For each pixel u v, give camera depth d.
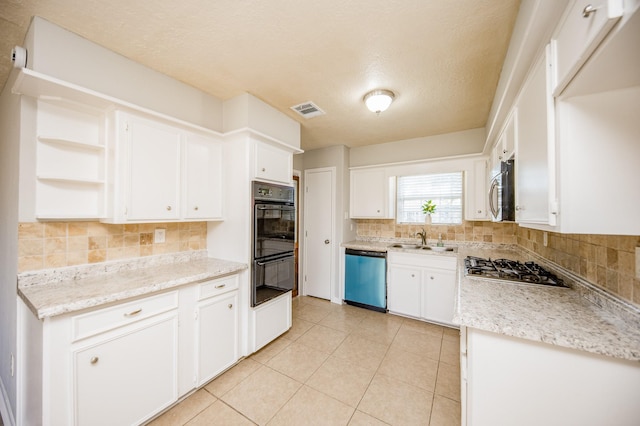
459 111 2.62
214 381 1.98
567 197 0.96
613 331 0.98
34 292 1.41
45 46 1.43
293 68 1.90
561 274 1.68
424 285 3.13
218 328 2.01
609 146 0.92
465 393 1.26
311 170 4.12
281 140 2.65
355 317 3.25
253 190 2.24
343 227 3.86
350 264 3.67
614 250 1.16
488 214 2.97
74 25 1.47
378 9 1.34
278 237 2.55
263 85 2.15
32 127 1.53
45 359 1.19
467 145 3.21
